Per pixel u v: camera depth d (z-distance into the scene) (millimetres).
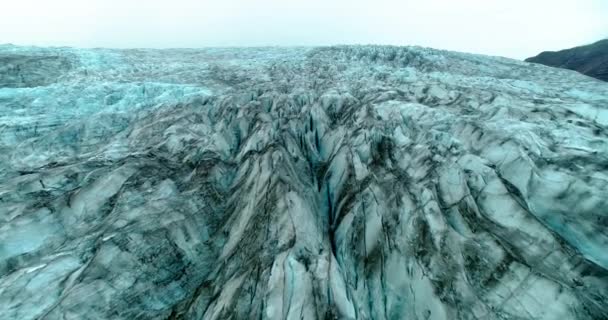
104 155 18328
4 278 9992
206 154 17891
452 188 12594
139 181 14695
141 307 9758
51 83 36188
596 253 9953
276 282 9273
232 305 9117
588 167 12172
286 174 14203
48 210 12672
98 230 12102
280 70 42562
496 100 21500
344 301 8867
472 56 52219
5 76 35312
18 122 23359
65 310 8758
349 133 18547
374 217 12273
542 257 9602
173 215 12750
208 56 60594
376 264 10883
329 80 35438
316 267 9875
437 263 10094
